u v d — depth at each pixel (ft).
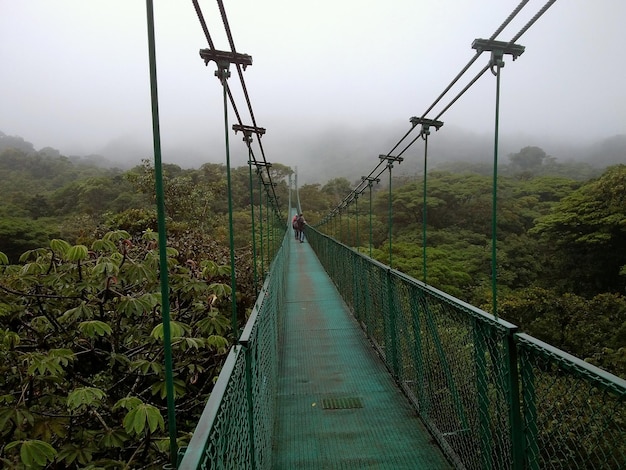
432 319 7.73
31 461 6.25
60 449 8.08
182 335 9.82
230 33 4.80
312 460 7.39
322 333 15.47
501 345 5.10
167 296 2.92
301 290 24.89
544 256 61.62
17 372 8.53
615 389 3.23
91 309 9.57
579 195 57.06
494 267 5.45
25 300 10.34
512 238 70.49
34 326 10.18
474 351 5.90
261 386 6.66
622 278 52.19
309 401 9.77
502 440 5.19
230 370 4.10
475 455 6.04
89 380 9.74
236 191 51.21
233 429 3.91
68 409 8.89
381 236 65.98
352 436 8.13
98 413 9.02
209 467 2.82
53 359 7.72
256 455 5.56
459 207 90.22
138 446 8.69
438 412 7.61
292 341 14.57
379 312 12.60
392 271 10.49
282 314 16.88
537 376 4.40
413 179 121.19
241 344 5.12
